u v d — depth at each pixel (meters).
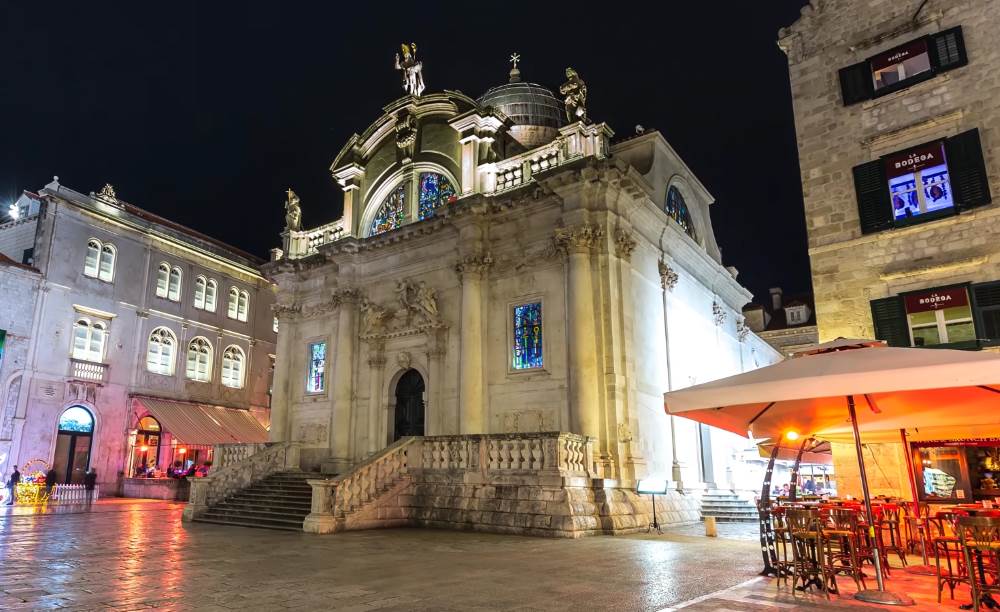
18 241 32.50
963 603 8.23
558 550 13.35
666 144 27.42
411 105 27.81
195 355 37.75
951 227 15.30
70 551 12.76
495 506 17.06
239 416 39.19
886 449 14.94
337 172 30.09
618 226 22.06
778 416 10.14
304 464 27.52
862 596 8.30
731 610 7.75
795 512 9.13
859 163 16.80
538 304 22.67
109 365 32.94
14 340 29.44
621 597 8.55
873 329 15.88
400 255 26.73
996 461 13.52
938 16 16.16
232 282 40.66
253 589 9.09
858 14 17.48
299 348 29.78
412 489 18.73
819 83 17.77
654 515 18.19
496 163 25.25
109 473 32.38
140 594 8.67
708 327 30.16
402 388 26.14
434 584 9.51
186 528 17.88
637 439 20.50
